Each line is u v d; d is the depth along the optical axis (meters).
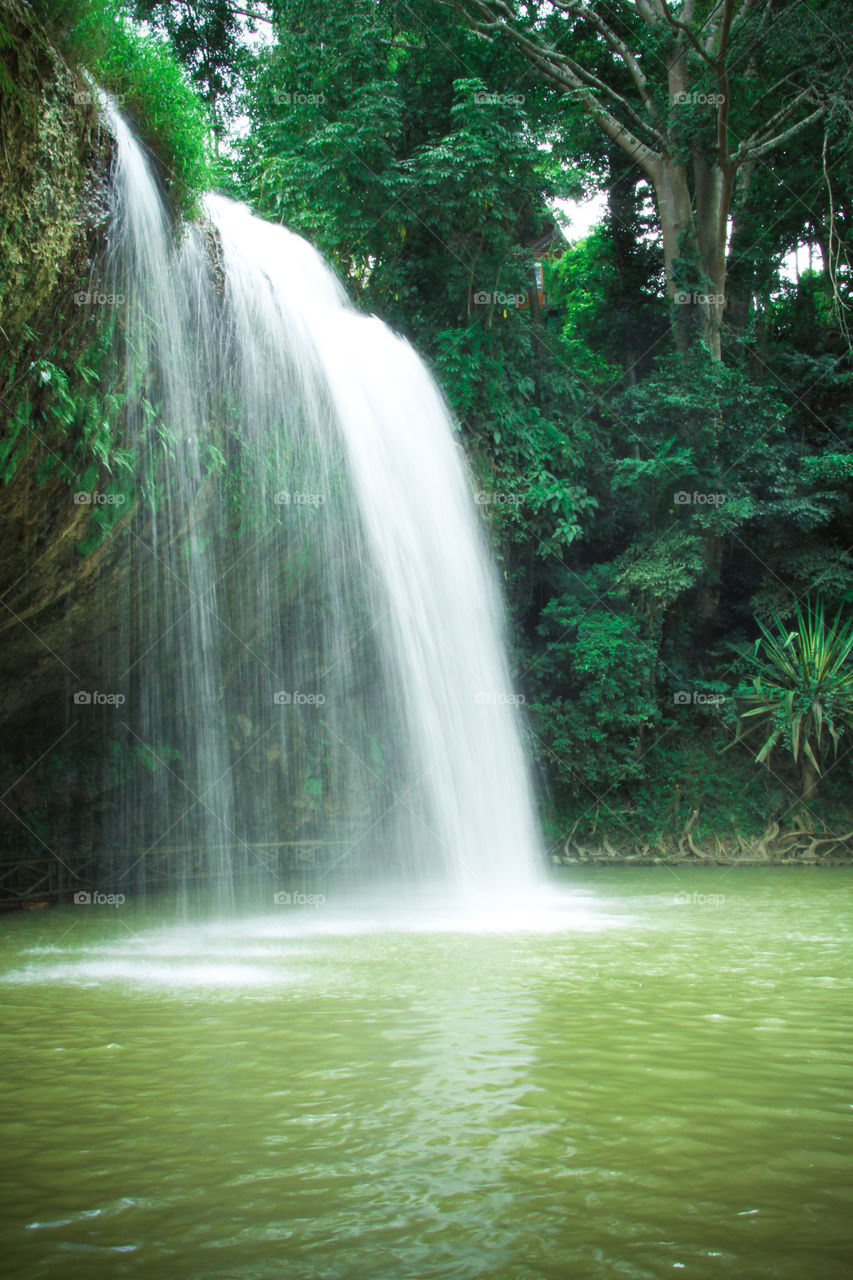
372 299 20.58
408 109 20.86
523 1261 2.89
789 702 19.41
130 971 8.18
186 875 16.11
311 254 15.97
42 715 14.80
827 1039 5.60
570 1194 3.40
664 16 22.23
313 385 14.69
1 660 12.82
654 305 26.66
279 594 15.55
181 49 21.98
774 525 22.62
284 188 19.80
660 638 21.12
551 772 20.19
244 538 14.13
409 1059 5.19
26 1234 3.11
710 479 21.06
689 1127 4.09
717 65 20.84
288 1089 4.67
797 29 20.42
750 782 20.83
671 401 20.80
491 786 17.61
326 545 15.18
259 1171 3.63
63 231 9.34
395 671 16.36
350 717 17.48
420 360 18.08
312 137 18.72
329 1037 5.70
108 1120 4.24
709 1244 3.00
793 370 25.20
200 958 8.87
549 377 21.67
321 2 18.91
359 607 16.05
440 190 18.75
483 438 19.34
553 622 20.78
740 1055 5.25
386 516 15.84
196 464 12.52
